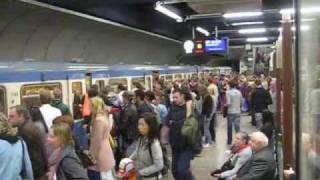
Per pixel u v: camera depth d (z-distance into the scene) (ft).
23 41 42.16
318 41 4.04
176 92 21.13
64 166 13.79
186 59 119.03
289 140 9.55
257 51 89.15
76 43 53.67
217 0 43.50
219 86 68.90
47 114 20.65
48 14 40.57
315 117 4.09
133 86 46.19
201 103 38.52
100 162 17.08
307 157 4.19
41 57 46.98
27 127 15.28
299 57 4.21
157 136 15.87
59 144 14.05
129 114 27.91
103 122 17.22
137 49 77.30
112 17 50.67
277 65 16.90
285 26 10.12
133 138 27.78
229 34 97.81
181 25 74.23
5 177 12.67
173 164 21.08
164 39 83.82
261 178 16.31
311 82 4.14
